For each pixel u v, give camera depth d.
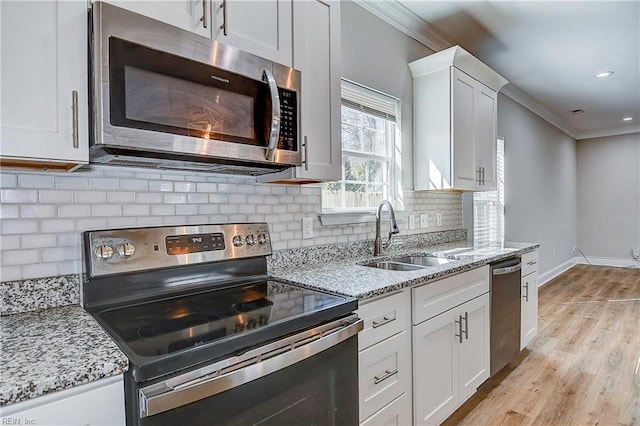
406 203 2.77
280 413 1.04
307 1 1.63
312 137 1.63
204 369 0.89
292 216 1.98
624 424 2.02
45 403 0.72
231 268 1.59
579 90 4.45
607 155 6.84
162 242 1.39
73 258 1.27
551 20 2.75
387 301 1.56
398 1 2.50
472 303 2.14
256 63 1.39
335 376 1.21
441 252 2.49
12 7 0.91
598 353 2.96
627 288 5.07
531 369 2.70
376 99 2.55
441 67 2.68
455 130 2.66
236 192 1.74
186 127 1.19
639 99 4.82
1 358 0.81
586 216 7.10
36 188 1.21
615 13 2.65
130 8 1.11
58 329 1.01
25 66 0.93
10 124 0.91
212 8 1.30
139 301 1.30
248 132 1.36
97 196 1.33
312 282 1.59
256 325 1.05
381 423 1.54
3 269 1.15
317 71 1.66
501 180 4.35
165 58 1.15
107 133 1.03
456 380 2.00
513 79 4.06
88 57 1.03
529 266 2.90
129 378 0.82
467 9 2.60
